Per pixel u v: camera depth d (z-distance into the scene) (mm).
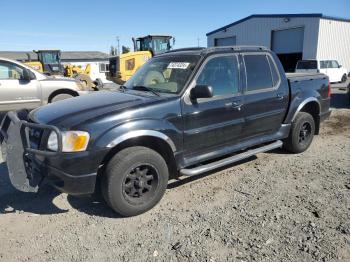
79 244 3434
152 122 3969
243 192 4508
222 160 4766
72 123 3678
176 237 3496
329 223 3648
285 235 3451
